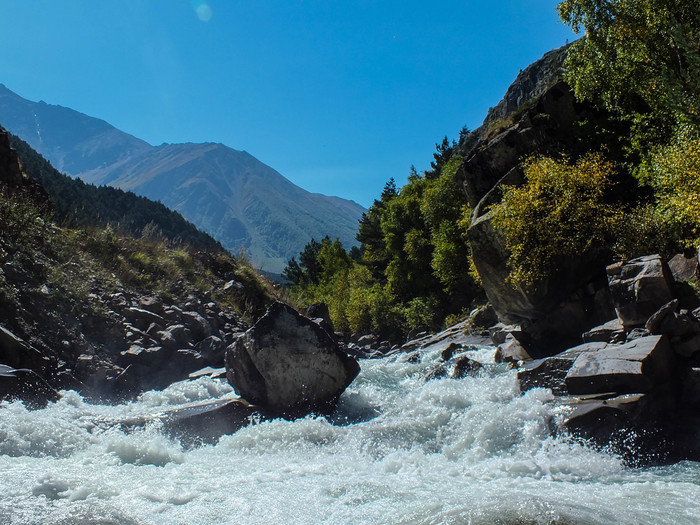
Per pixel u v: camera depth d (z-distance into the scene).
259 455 4.96
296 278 71.56
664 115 10.01
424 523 2.96
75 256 10.84
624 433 4.70
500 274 10.34
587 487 3.83
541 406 5.25
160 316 10.52
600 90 11.13
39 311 8.33
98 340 8.80
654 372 5.14
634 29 10.48
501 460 4.63
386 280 44.25
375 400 7.36
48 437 4.67
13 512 2.94
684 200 7.54
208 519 3.12
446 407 6.19
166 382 8.72
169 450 4.88
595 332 6.88
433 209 27.53
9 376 5.72
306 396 6.74
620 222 8.89
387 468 4.51
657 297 6.29
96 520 2.94
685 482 3.93
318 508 3.34
